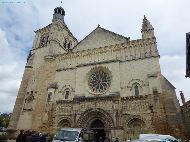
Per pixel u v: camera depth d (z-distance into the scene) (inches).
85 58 1979.6
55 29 2379.4
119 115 1528.1
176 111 1409.9
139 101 1536.7
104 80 1798.7
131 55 1798.7
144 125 1449.3
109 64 1809.8
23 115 1895.9
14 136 1797.5
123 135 1446.9
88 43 2070.6
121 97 1609.3
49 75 2034.9
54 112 1772.9
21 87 2048.5
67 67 2014.0
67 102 1769.2
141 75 1663.4
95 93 1740.9
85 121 1605.6
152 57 1694.1
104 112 1567.4
